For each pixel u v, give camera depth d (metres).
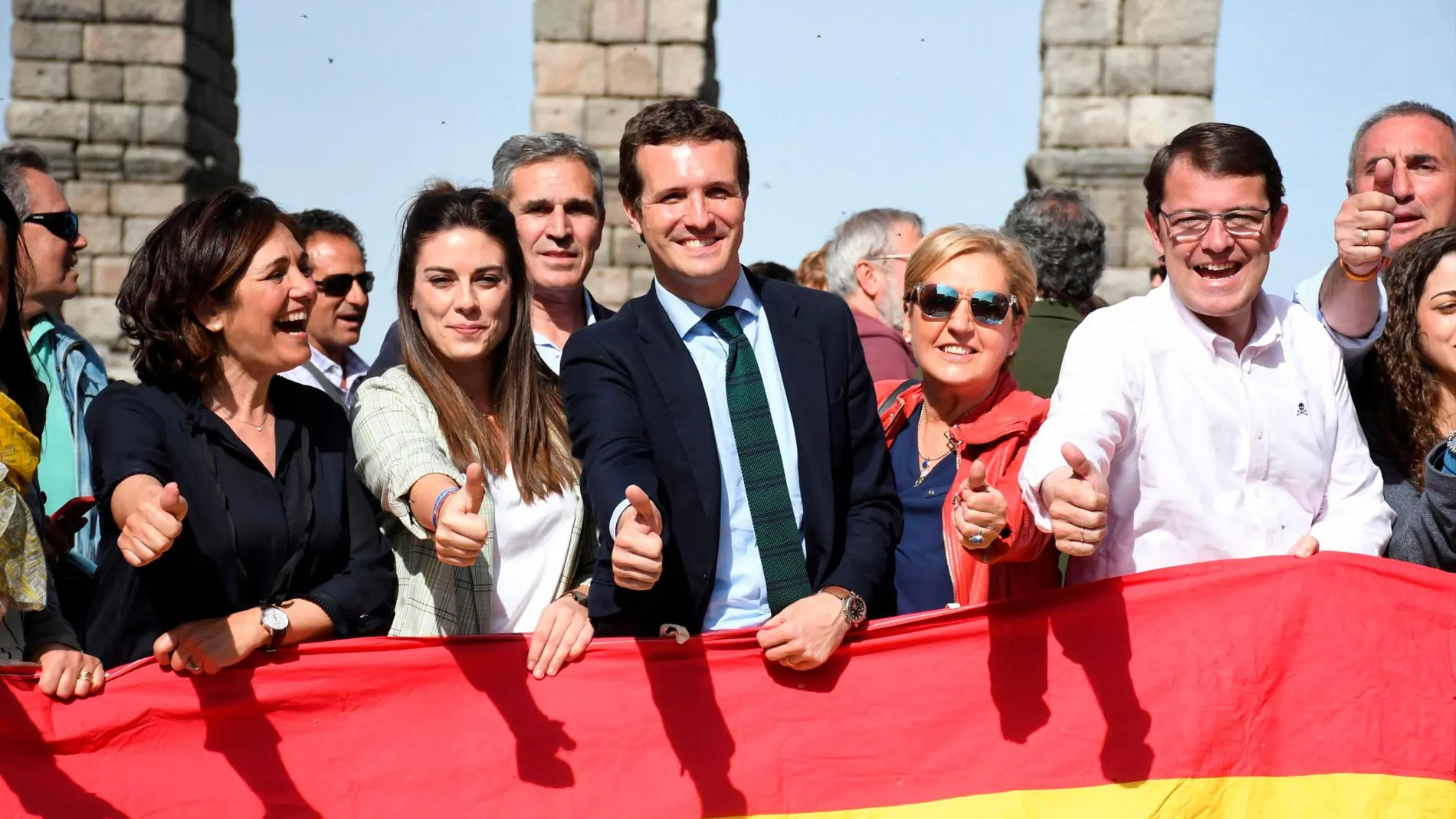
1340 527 3.95
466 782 3.82
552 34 15.22
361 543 3.91
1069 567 4.10
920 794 3.88
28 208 5.54
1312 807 3.87
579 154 5.32
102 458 3.68
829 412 3.86
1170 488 3.87
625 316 3.91
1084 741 3.88
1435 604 3.89
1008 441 4.18
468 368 4.20
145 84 16.14
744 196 3.93
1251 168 3.78
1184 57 14.55
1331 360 3.97
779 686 3.88
